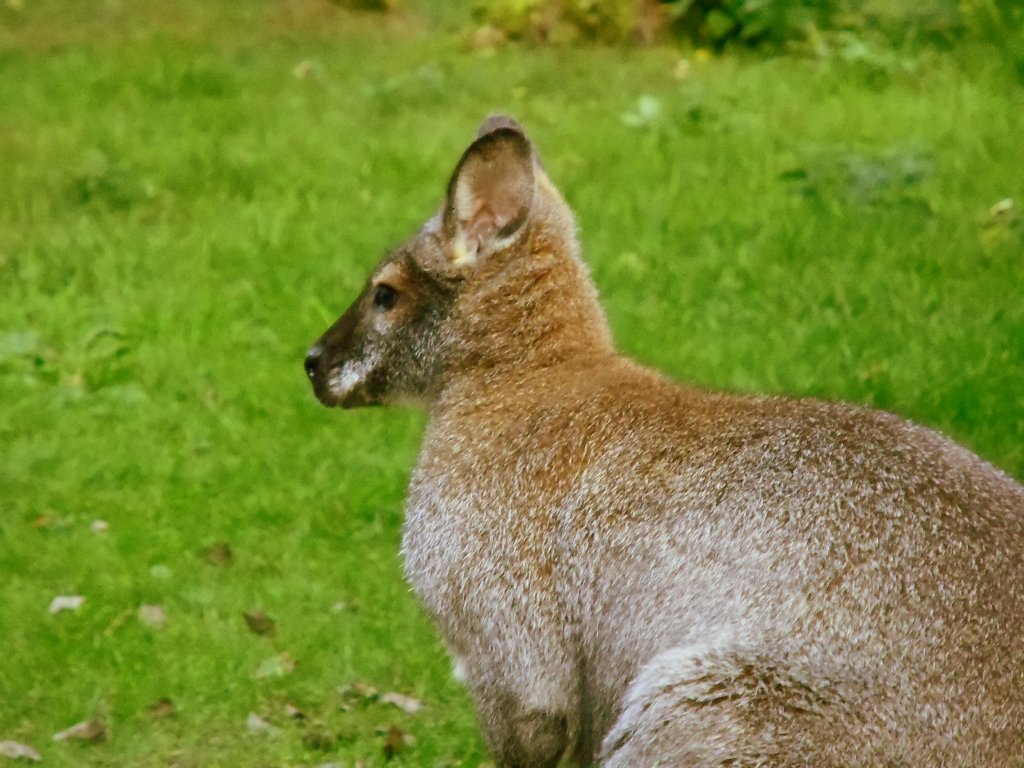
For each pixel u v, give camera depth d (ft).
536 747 27.99
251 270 54.03
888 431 25.91
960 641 23.76
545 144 63.52
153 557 39.83
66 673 35.81
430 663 36.19
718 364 47.01
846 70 69.62
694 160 61.36
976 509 24.77
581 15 75.51
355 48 77.05
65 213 59.16
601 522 26.53
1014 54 70.38
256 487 42.86
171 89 70.95
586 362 28.99
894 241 54.34
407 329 30.01
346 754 33.35
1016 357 47.09
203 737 33.94
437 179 60.95
